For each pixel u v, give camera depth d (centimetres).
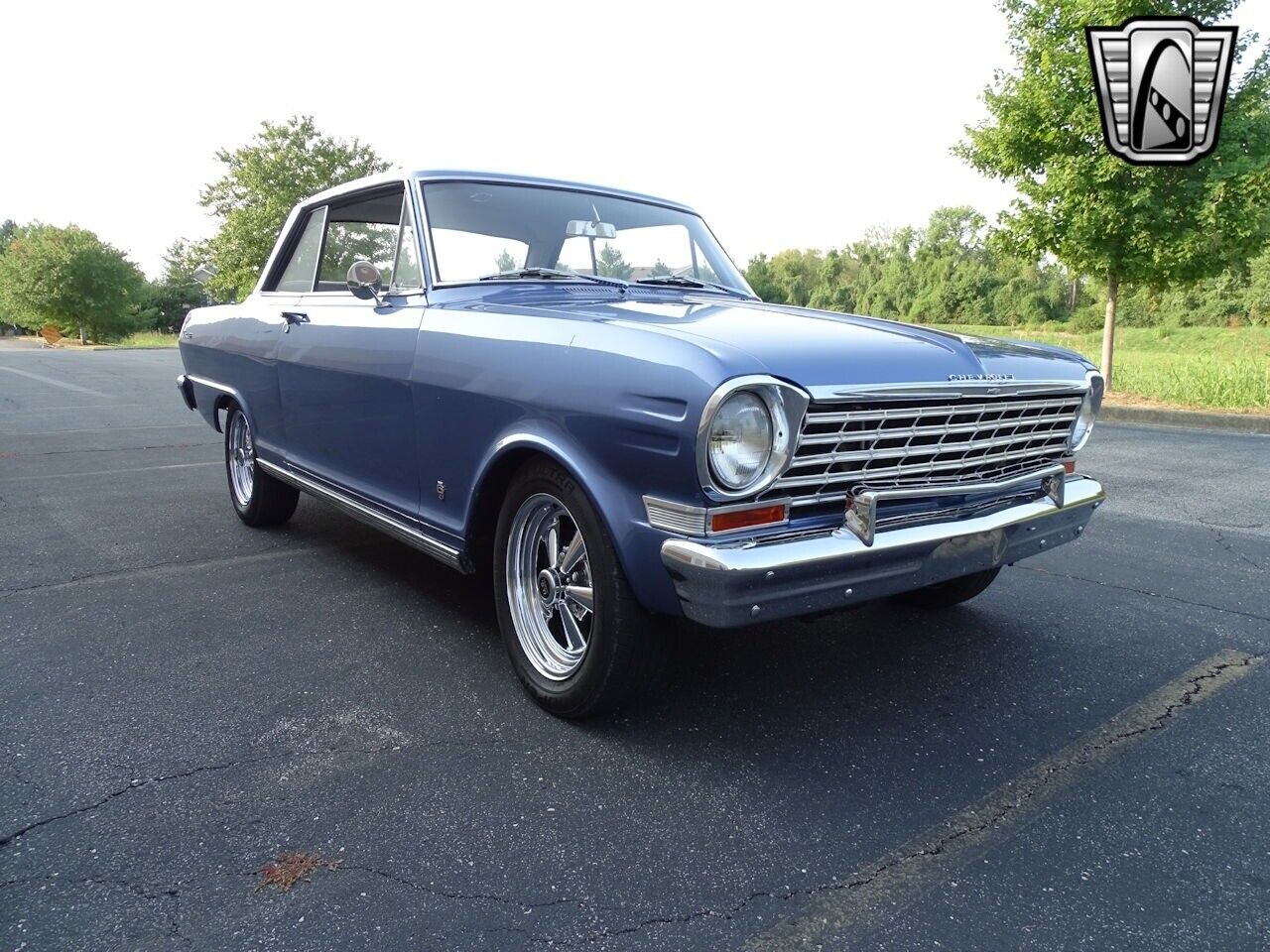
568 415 259
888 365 252
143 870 210
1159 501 621
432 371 317
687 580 230
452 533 320
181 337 592
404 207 360
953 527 269
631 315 283
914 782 252
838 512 253
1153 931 192
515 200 377
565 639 307
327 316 397
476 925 192
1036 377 295
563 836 225
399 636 357
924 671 328
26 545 480
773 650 348
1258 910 199
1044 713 296
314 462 421
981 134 1212
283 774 252
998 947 187
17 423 972
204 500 599
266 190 3697
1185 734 282
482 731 279
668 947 186
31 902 198
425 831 226
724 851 219
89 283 4825
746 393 226
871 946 187
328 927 191
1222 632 370
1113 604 405
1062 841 225
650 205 421
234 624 368
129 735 273
